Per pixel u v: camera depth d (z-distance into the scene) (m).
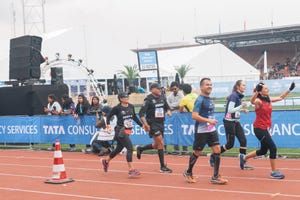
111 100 37.75
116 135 10.71
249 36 77.25
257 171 10.56
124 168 12.02
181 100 13.69
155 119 10.91
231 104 10.36
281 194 8.19
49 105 17.47
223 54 52.41
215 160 9.34
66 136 16.33
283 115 12.12
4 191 9.70
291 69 72.88
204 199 8.11
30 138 17.31
